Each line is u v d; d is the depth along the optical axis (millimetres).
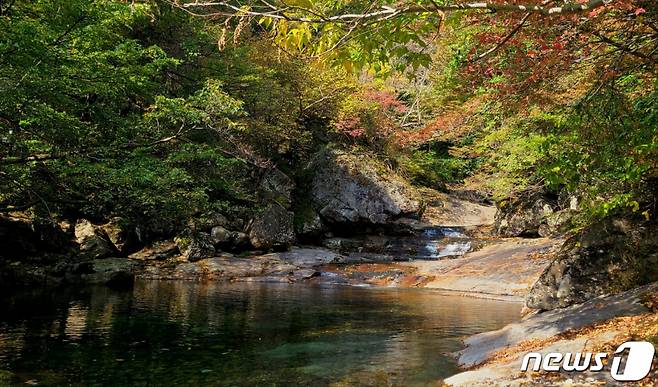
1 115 8570
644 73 5785
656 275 7371
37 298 11766
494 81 5488
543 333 6773
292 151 26562
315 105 25078
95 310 10578
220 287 14914
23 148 9438
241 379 6219
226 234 19531
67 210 17531
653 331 5414
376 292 14508
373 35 3760
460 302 12711
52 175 11031
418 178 30031
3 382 5883
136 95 13695
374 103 25578
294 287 15297
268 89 21109
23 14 8781
